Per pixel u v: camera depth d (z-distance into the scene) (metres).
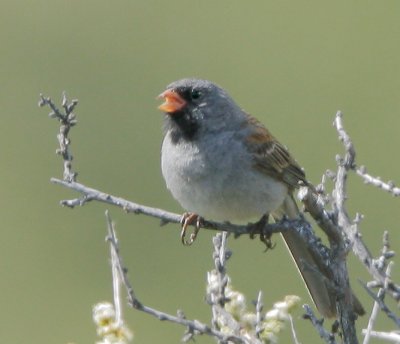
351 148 7.72
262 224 8.97
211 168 9.09
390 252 7.11
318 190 7.78
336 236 7.33
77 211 17.33
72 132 18.14
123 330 7.06
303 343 13.66
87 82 19.25
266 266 15.73
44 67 19.66
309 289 9.10
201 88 9.22
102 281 16.55
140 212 8.11
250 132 9.25
